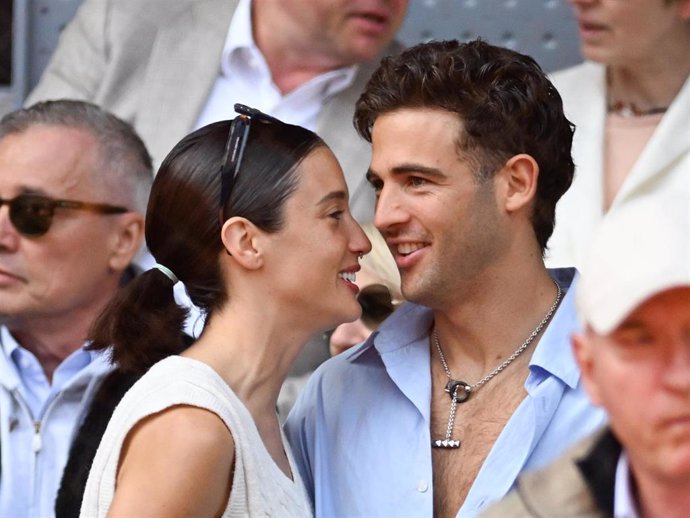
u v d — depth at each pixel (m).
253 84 13.68
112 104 14.13
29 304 11.62
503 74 8.95
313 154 9.01
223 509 8.45
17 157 11.70
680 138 11.59
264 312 8.91
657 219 5.49
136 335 9.24
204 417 8.29
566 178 9.32
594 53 11.93
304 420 9.77
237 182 8.85
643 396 5.56
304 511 9.00
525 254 9.13
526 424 8.83
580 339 5.88
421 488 9.05
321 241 8.92
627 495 5.94
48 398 11.41
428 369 9.34
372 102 9.10
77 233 11.69
